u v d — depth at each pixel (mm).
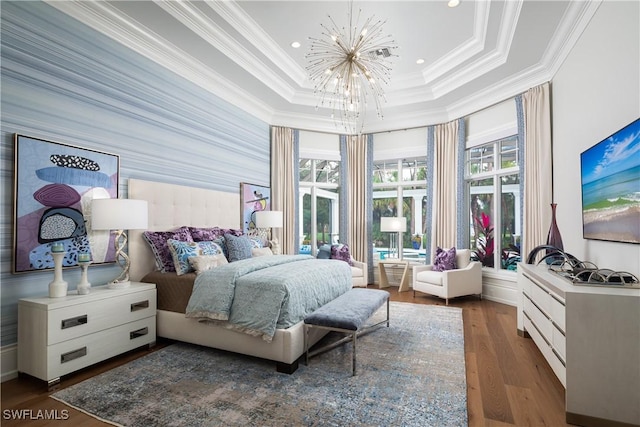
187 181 3936
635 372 1761
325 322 2508
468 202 5406
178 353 2836
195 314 2740
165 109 3650
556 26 3109
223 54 3721
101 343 2521
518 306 3289
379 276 5895
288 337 2424
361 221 6199
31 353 2258
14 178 2408
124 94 3207
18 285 2439
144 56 3406
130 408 1971
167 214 3633
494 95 4566
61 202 2688
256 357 2730
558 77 3572
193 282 2938
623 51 2248
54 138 2650
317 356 2766
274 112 5605
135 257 3295
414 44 3881
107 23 3002
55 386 2209
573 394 1836
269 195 5531
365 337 3225
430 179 5664
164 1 2910
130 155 3266
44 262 2572
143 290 2891
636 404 1755
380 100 5281
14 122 2416
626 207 2119
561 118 3480
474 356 2760
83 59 2857
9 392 2166
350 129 6273
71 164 2754
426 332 3363
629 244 2166
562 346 2010
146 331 2904
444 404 2004
